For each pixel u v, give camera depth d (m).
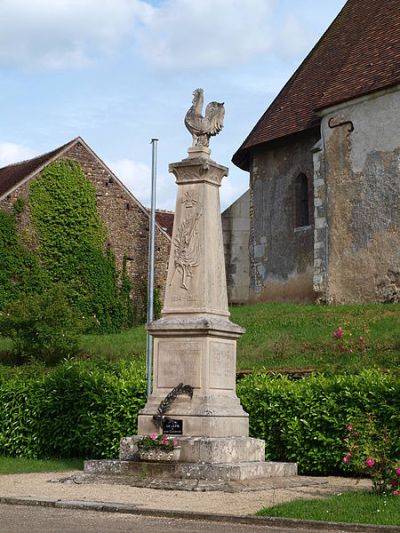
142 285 41.25
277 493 10.96
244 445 12.34
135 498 10.49
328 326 21.91
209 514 9.23
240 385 14.69
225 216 32.75
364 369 15.52
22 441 16.03
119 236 40.75
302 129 27.92
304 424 13.74
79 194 39.47
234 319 24.19
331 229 26.47
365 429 12.82
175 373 12.51
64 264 38.78
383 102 25.19
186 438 11.92
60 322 24.53
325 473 13.65
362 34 28.05
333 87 26.97
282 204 29.33
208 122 13.31
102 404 15.21
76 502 10.10
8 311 24.73
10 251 37.12
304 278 28.12
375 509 9.40
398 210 24.64
